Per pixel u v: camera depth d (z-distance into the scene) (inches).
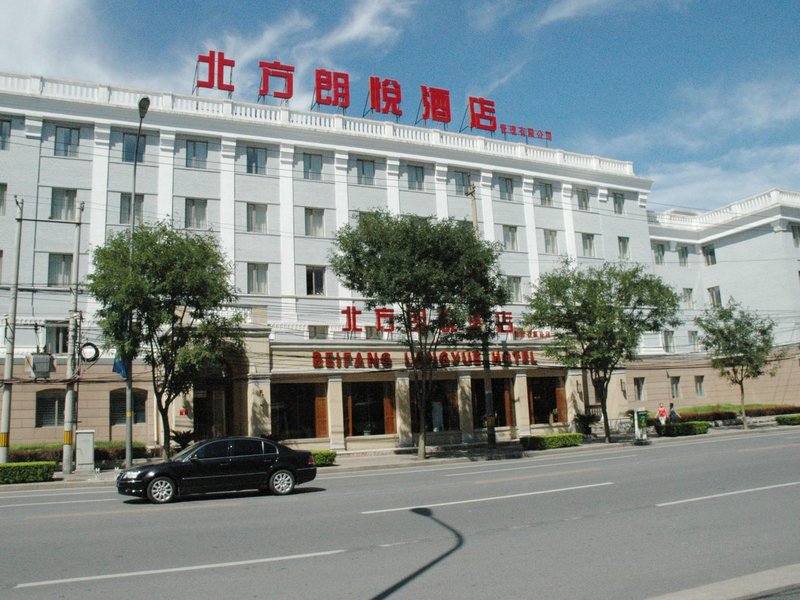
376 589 278.8
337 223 1449.3
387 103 1573.6
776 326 1852.9
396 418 1269.7
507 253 1616.6
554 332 1385.3
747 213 1925.4
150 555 354.6
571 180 1738.4
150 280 863.1
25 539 403.9
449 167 1592.0
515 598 261.9
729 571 296.7
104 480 818.2
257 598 268.8
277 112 1439.5
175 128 1330.0
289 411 1180.5
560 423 1504.7
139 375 1138.0
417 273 956.6
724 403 1827.0
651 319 1306.6
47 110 1242.6
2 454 860.6
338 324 1395.2
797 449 876.0
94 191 1259.8
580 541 365.1
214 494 647.1
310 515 483.5
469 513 470.0
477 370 1391.5
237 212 1364.4
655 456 892.6
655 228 1950.1
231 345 1010.7
